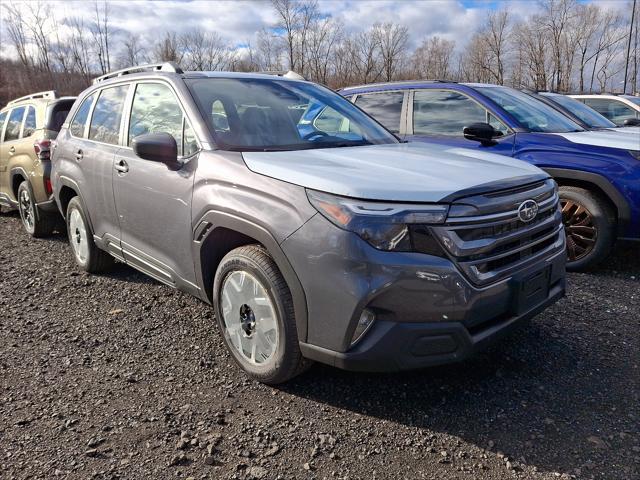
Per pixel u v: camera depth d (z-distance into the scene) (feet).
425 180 8.43
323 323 8.32
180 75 12.25
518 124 17.61
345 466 7.75
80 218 15.90
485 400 9.36
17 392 9.64
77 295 14.57
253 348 9.77
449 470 7.66
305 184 8.56
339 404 9.28
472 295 8.05
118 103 14.10
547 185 9.91
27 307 13.73
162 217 11.44
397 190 8.03
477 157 10.80
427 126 19.63
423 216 7.81
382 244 7.80
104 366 10.64
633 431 8.44
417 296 7.81
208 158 10.37
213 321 12.79
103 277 16.06
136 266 13.26
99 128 14.73
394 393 9.60
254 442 8.25
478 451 8.05
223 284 10.21
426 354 8.07
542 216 9.59
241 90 12.36
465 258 8.05
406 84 20.85
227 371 10.41
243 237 10.14
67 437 8.34
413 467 7.73
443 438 8.36
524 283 8.86
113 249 14.08
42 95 22.53
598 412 8.96
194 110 11.19
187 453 7.99
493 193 8.57
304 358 9.15
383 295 7.79
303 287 8.44
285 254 8.59
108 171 13.43
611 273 16.49
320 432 8.51
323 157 9.90
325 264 8.09
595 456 7.89
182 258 11.12
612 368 10.41
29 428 8.57
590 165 15.74
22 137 22.06
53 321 12.83
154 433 8.46
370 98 21.68
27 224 21.99
